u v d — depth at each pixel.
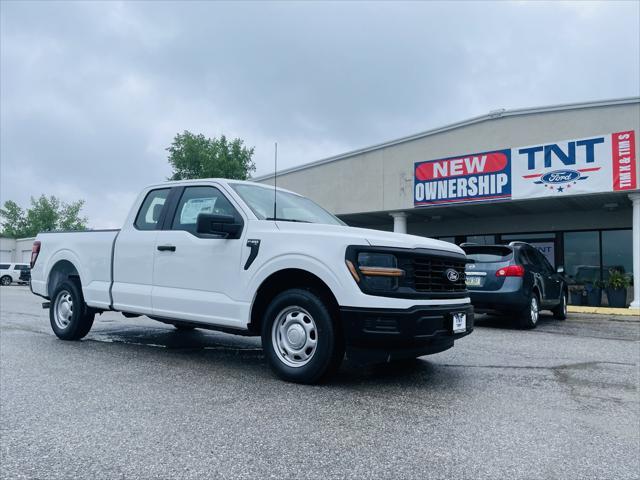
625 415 3.71
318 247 4.24
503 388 4.41
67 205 71.44
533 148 14.03
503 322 9.89
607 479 2.60
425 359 5.66
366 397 3.99
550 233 16.88
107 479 2.48
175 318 5.13
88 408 3.60
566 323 10.12
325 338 4.15
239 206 4.94
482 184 14.90
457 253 4.76
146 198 5.88
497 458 2.84
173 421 3.34
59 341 6.55
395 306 3.96
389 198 16.92
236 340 6.75
